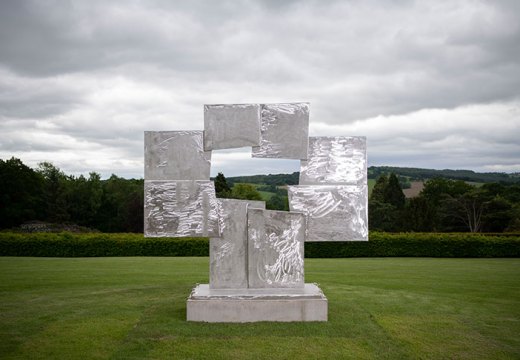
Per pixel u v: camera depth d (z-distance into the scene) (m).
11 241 25.91
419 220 42.59
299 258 9.34
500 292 13.05
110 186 57.88
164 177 9.31
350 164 9.47
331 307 10.34
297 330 8.38
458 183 53.94
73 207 53.16
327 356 7.28
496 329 9.02
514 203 46.25
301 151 9.38
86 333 8.33
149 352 7.37
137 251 26.05
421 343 8.04
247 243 9.32
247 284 9.33
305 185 9.42
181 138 9.34
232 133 9.34
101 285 13.70
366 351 7.54
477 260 23.67
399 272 17.31
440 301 11.46
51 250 25.91
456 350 7.75
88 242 26.05
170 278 15.34
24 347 7.66
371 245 26.23
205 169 9.31
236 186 45.44
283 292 9.11
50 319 9.27
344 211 9.41
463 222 47.19
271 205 45.53
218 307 8.80
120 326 8.73
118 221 52.97
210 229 9.24
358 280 15.12
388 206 46.78
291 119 9.41
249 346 7.61
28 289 12.88
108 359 7.12
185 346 7.60
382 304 10.95
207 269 17.83
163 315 9.42
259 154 9.38
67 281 14.46
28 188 48.22
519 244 26.03
